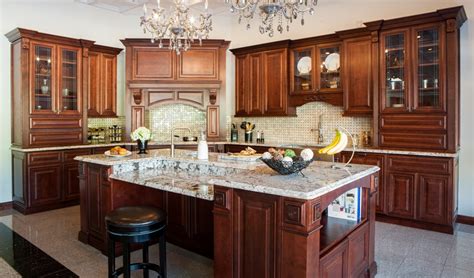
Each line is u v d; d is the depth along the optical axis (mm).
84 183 3600
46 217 4621
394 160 4320
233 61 6684
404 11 4883
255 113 6121
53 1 5512
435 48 4168
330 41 5238
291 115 5824
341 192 2211
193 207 3377
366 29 4695
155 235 2379
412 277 2883
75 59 5410
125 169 3383
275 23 6203
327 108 5637
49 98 5125
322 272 2012
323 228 2484
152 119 6449
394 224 4355
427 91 4246
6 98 5090
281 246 1934
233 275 2168
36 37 4906
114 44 6289
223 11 6488
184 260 3230
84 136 5516
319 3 5672
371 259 2801
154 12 3613
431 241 3748
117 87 6281
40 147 4914
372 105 4746
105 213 3309
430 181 4078
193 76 6152
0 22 5000
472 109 4312
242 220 2119
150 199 3551
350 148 4703
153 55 6059
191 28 3686
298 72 5680
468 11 4320
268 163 2328
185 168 3490
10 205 5145
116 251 3322
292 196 1856
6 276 2176
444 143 4098
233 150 6137
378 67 4555
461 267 3084
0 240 2930
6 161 5113
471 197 4359
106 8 6129
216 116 6277
